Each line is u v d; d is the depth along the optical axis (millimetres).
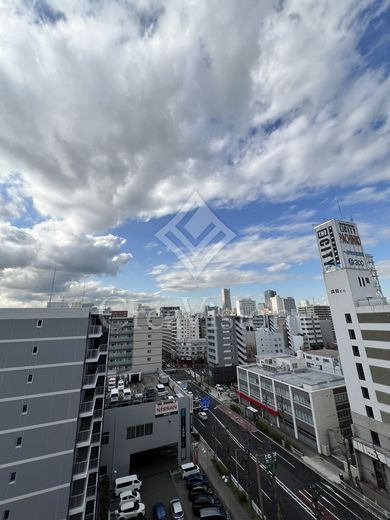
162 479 24078
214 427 35406
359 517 18750
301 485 22625
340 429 29453
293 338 80312
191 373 68188
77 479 16797
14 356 16703
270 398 37188
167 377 37906
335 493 21547
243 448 29688
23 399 16234
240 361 62281
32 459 15547
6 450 15172
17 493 14797
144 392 31391
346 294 26625
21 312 17562
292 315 94250
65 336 18391
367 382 24031
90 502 19016
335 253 28125
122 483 22031
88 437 18281
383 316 23062
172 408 27469
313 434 29094
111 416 25094
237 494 21375
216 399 47562
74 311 19094
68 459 16312
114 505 20844
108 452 24219
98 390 23234
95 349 20578
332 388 30938
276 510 19719
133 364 54000
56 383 17297
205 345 79562
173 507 19328
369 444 22906
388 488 20984
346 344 26234
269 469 20969
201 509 18969
